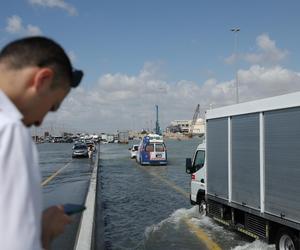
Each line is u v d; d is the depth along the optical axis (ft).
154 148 157.69
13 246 5.08
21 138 5.40
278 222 28.81
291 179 27.40
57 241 32.55
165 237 40.55
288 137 27.81
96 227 40.60
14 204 5.16
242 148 34.47
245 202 33.81
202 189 45.57
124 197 72.54
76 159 193.47
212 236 39.29
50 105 6.33
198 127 517.55
